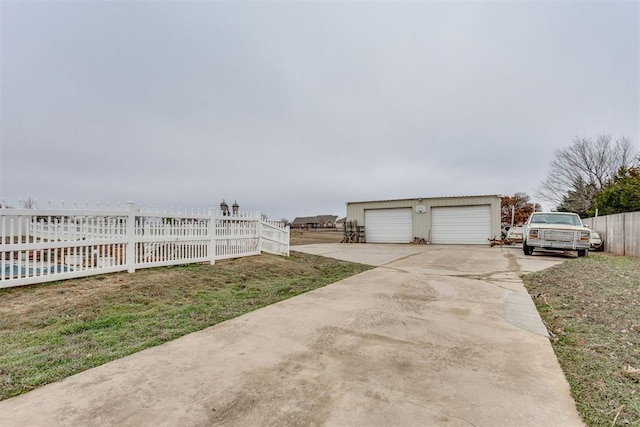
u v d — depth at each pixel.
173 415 1.85
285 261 8.93
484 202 18.36
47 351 2.82
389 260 10.10
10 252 4.49
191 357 2.71
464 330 3.40
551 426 1.74
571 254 11.79
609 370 2.41
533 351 2.82
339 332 3.34
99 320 3.69
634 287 5.29
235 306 4.46
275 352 2.81
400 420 1.79
